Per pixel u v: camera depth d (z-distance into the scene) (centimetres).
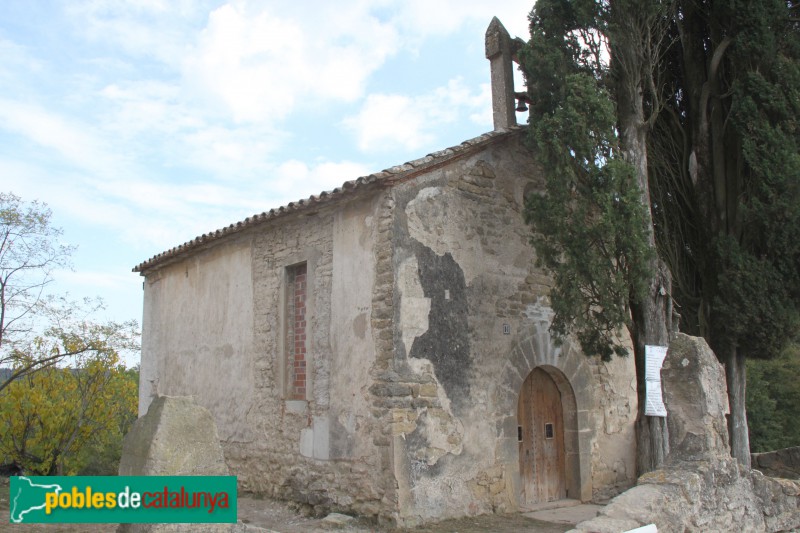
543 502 940
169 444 459
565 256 834
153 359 1309
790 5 952
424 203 850
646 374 816
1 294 1202
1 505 909
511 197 956
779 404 2569
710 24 988
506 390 893
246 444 1004
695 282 1030
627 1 838
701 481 554
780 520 626
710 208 978
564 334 873
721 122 979
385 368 791
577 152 797
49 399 1337
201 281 1177
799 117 873
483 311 888
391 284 801
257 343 1014
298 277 973
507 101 1030
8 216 1170
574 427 987
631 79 876
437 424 809
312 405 891
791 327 873
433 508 786
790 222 853
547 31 902
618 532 479
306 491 873
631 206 773
